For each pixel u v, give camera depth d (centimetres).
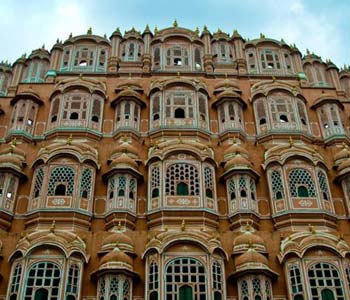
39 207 3058
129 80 4022
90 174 3262
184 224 2942
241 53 4391
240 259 2794
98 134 3572
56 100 3778
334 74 4522
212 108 3850
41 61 4488
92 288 2733
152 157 3328
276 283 2802
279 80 4131
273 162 3356
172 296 2625
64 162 3259
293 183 3262
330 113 3816
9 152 3325
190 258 2750
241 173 3266
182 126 3600
